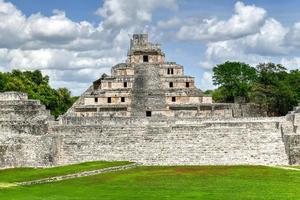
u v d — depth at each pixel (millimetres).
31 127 109000
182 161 107562
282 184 76562
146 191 71438
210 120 127312
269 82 190250
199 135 109250
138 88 160875
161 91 158625
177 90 159250
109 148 110438
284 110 185125
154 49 171250
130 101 156375
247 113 171625
